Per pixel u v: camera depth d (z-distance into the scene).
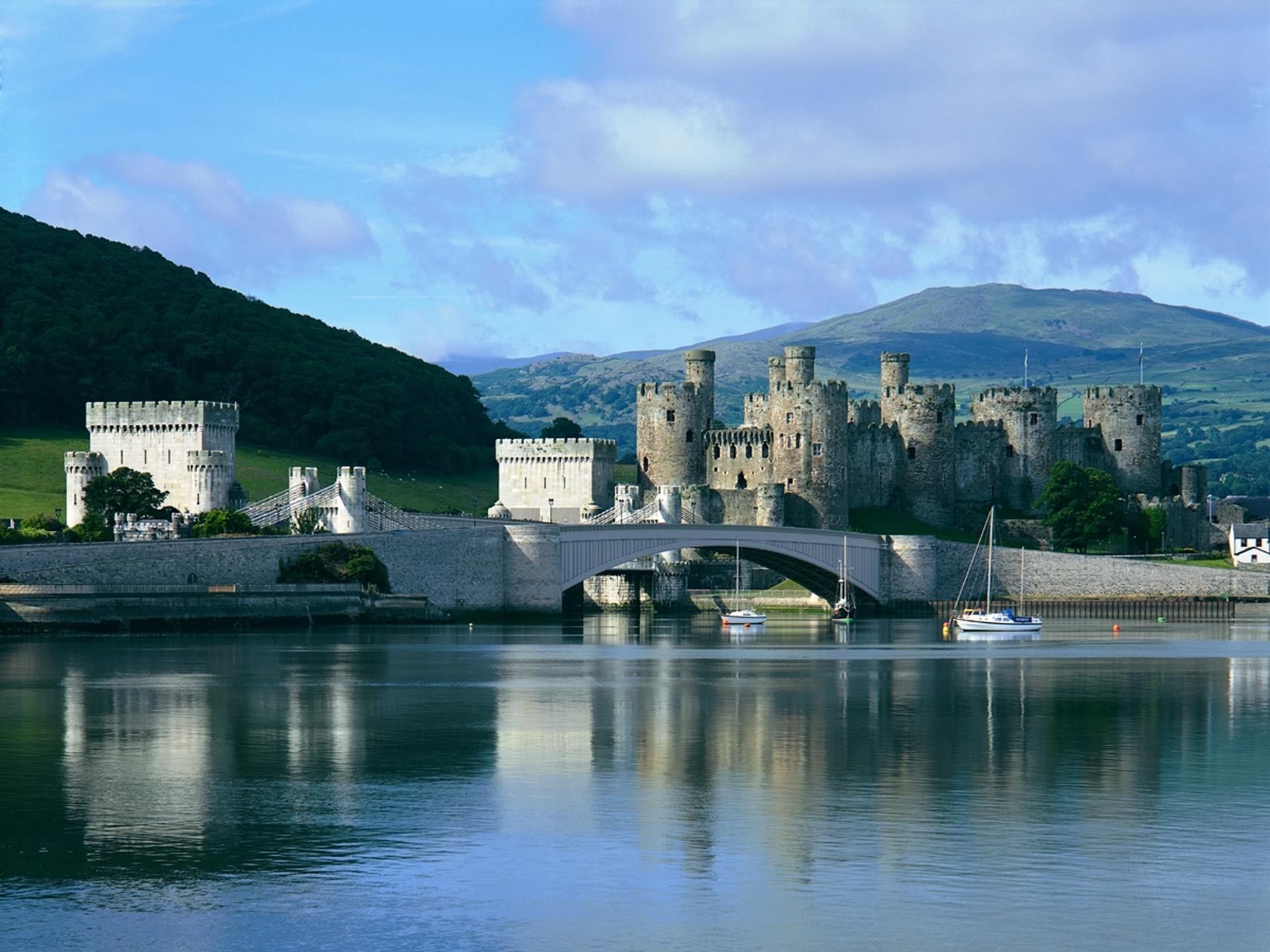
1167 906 58.56
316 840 67.19
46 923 56.81
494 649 154.00
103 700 107.31
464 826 69.50
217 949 54.47
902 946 54.56
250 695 110.56
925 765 84.31
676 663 141.25
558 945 54.72
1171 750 89.62
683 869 63.03
